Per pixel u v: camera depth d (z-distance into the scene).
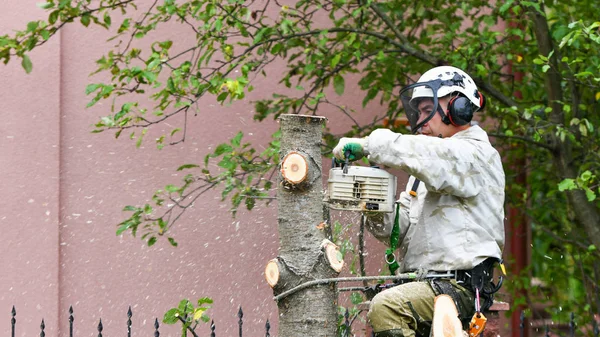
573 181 11.34
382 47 13.21
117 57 11.80
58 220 13.23
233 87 10.70
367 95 13.29
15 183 13.12
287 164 7.48
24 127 13.20
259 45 12.66
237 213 13.67
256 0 14.05
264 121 14.07
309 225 7.61
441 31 13.37
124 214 13.51
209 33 11.66
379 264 12.97
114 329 13.35
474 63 12.92
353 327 11.59
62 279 13.27
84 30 13.53
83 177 13.43
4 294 13.01
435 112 7.76
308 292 7.57
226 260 13.63
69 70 13.46
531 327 16.33
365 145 7.34
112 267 13.41
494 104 13.78
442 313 7.12
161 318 13.47
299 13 14.04
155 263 13.51
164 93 11.15
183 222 13.59
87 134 13.48
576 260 15.31
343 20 12.76
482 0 13.21
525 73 14.55
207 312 13.52
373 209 7.49
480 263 7.41
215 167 13.80
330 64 12.92
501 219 7.60
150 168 13.62
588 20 13.30
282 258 7.61
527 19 13.68
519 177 15.55
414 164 7.20
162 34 13.77
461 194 7.40
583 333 15.87
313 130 7.63
